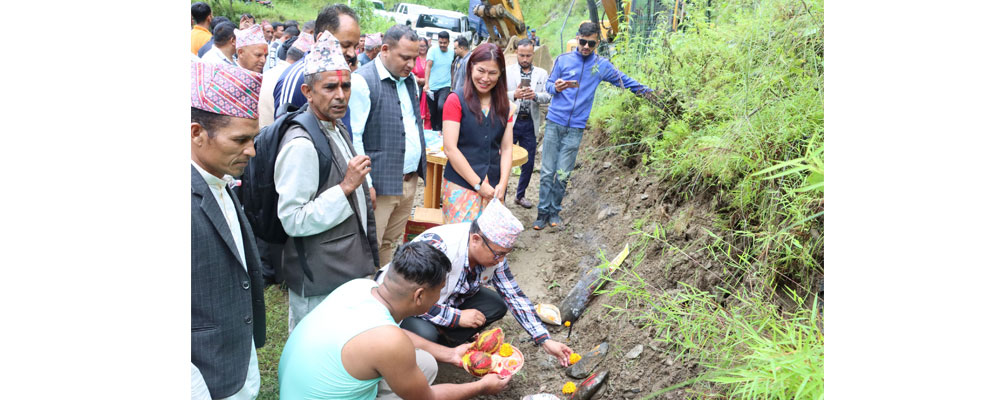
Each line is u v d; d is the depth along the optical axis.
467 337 3.37
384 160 3.73
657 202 4.34
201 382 2.04
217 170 2.05
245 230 2.23
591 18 7.03
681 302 3.05
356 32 3.65
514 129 5.63
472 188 3.95
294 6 21.38
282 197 2.66
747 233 3.03
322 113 2.80
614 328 3.53
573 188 5.84
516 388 3.43
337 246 2.81
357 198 2.87
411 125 4.05
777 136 3.14
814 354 2.13
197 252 1.97
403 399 2.43
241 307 2.11
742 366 2.45
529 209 5.92
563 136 5.01
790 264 2.88
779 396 2.11
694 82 4.52
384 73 3.70
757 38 3.60
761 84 3.38
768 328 2.69
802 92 3.16
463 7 23.69
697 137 3.99
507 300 3.36
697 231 3.62
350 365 2.27
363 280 2.51
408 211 4.27
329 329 2.31
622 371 3.21
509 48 8.32
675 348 3.04
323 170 2.77
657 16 6.31
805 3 3.25
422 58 7.61
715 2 4.97
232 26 4.94
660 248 3.79
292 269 2.88
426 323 3.24
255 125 2.04
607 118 5.77
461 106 3.89
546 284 4.48
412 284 2.34
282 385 2.45
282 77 3.56
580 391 3.19
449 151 3.90
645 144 5.02
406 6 17.14
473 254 3.09
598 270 3.98
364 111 3.54
